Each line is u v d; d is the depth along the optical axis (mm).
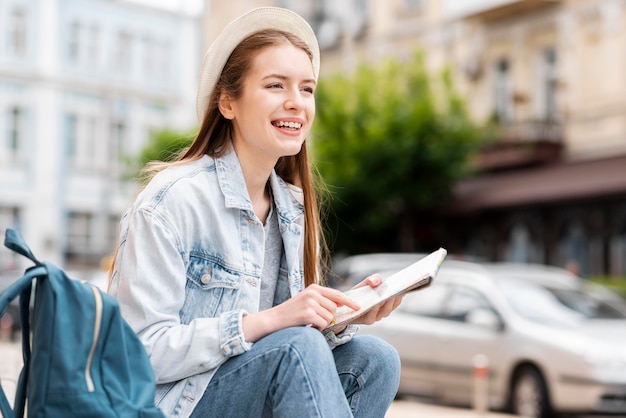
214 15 35406
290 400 2451
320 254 3326
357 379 2832
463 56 26266
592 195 21438
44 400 2188
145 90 40250
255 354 2520
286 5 32844
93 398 2197
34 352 2234
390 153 22484
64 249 38000
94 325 2242
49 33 38062
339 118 23094
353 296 2699
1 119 37125
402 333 10875
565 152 23609
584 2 22984
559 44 23703
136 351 2346
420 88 23484
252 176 2898
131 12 40000
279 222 2949
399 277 2684
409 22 27891
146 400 2285
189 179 2727
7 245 2314
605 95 22578
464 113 23172
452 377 10344
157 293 2557
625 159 21891
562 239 22734
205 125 2924
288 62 2822
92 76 39094
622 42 22203
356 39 29656
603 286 19031
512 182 23906
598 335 9625
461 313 10516
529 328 9836
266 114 2793
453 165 22766
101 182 38969
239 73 2830
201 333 2520
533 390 9633
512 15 24859
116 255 2689
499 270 11102
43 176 37719
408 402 10531
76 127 38750
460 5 25672
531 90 24328
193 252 2695
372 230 23172
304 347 2480
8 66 37219
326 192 3615
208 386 2562
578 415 9633
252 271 2762
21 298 2396
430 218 24672
